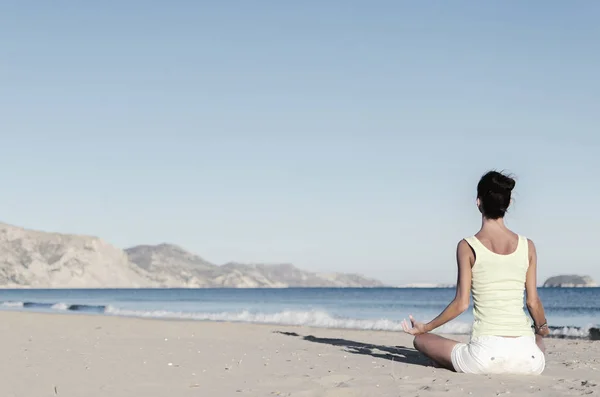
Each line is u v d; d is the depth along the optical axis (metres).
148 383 5.61
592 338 13.91
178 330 13.40
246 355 7.92
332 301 60.06
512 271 5.44
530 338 5.45
